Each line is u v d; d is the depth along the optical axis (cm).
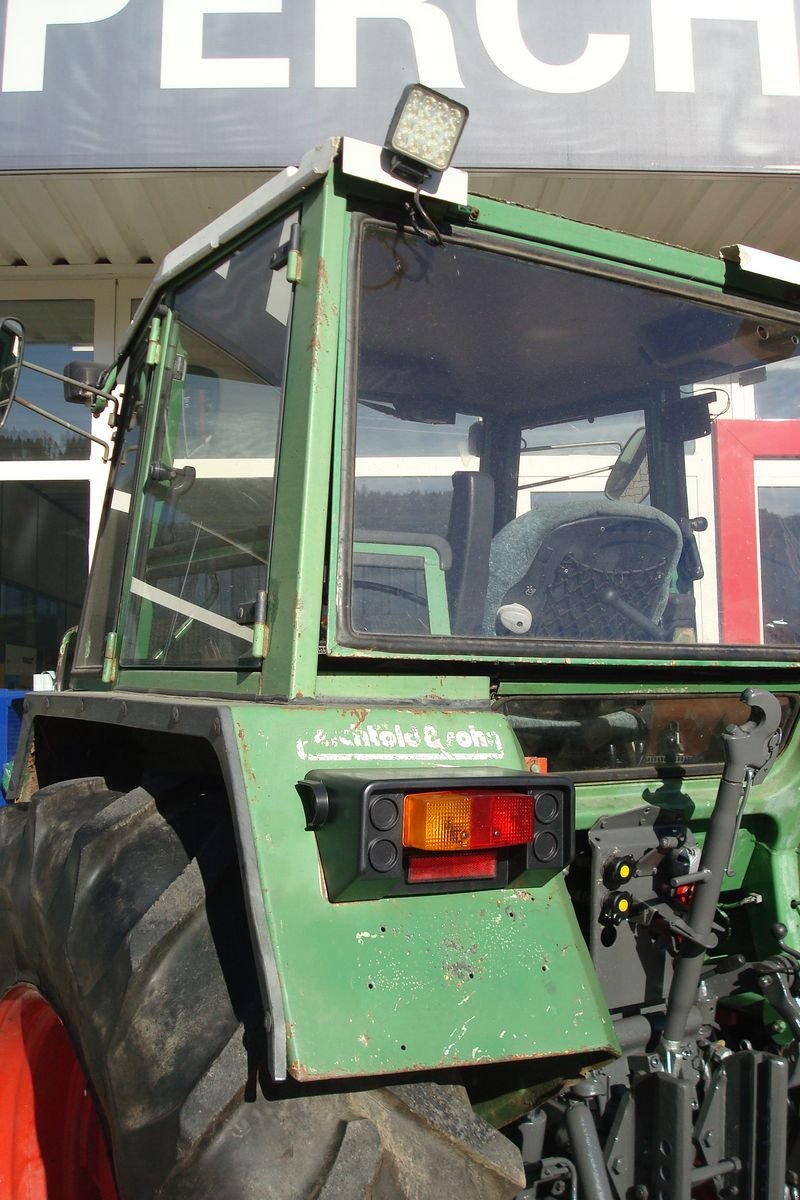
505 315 210
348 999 139
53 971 185
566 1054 150
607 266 219
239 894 165
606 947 207
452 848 148
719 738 234
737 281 239
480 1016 147
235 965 155
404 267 195
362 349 194
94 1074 161
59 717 248
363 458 192
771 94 506
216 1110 139
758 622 244
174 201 565
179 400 236
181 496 226
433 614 197
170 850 179
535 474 224
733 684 232
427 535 201
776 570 248
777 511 252
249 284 207
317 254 182
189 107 504
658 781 223
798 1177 200
